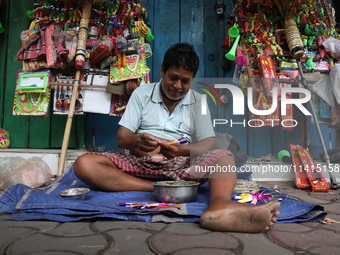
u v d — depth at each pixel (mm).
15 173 2010
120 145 1671
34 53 2418
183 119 1808
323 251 900
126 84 2480
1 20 3066
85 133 3080
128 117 1769
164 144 1486
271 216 1014
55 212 1217
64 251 869
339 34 2930
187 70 1568
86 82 2518
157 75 3232
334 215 1351
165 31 3250
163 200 1328
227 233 1042
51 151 2484
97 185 1553
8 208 1317
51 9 2465
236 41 2615
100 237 989
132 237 990
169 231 1056
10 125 3023
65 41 2438
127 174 1604
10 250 872
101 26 2568
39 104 2473
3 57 3049
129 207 1264
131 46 2514
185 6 3281
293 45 2549
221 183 1220
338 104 2430
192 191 1352
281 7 2670
